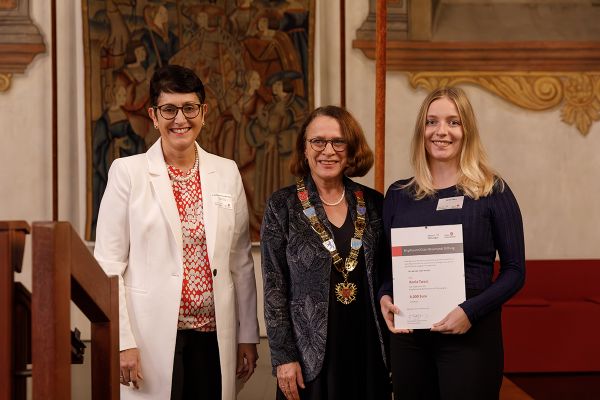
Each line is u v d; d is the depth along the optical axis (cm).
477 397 302
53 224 204
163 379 325
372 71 804
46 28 795
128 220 338
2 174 796
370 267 325
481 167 320
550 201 802
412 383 313
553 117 800
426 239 312
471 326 304
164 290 329
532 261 743
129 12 791
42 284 203
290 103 804
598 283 738
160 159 342
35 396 201
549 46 796
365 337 325
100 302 237
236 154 802
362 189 345
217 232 339
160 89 334
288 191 341
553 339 652
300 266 325
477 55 796
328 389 317
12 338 207
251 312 360
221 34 799
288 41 802
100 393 246
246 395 573
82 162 789
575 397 575
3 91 793
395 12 797
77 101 792
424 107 325
